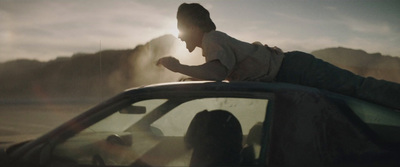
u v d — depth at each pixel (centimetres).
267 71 285
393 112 260
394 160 213
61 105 2616
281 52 293
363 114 238
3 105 2545
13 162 237
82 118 242
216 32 283
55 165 232
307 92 229
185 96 237
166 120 267
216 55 273
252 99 231
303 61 290
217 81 246
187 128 265
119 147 253
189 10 299
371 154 217
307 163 210
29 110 2230
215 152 235
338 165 211
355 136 221
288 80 289
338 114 226
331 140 218
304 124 219
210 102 244
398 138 229
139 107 239
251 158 221
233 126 236
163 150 253
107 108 242
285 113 222
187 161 242
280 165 211
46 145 238
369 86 273
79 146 240
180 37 305
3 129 1283
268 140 218
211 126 241
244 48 281
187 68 269
